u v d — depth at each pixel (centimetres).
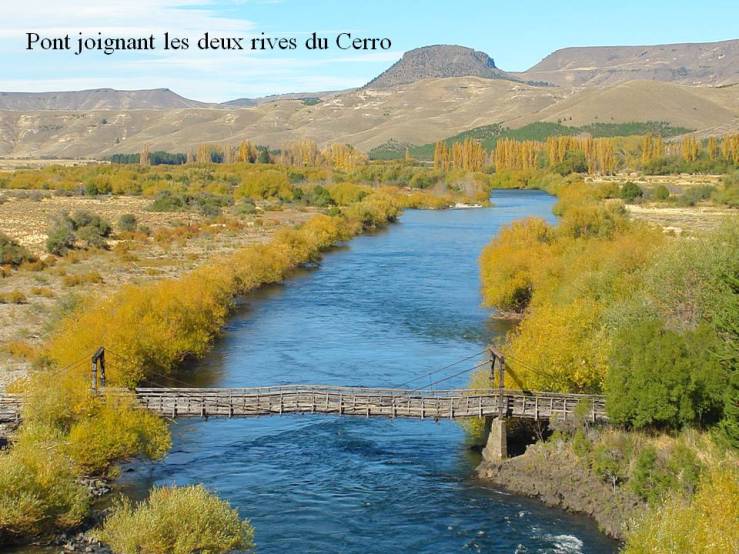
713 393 4188
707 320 4997
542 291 7512
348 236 13688
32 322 7156
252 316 8075
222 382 5916
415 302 8675
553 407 4625
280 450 4822
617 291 6066
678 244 5822
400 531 3850
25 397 4525
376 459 4703
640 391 4231
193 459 4669
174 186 19575
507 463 4503
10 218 14100
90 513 3888
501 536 3812
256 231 13525
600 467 4169
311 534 3806
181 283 7631
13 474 3609
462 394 4972
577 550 3681
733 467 3844
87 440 4225
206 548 3438
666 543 3019
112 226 13450
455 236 13962
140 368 5559
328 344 7012
